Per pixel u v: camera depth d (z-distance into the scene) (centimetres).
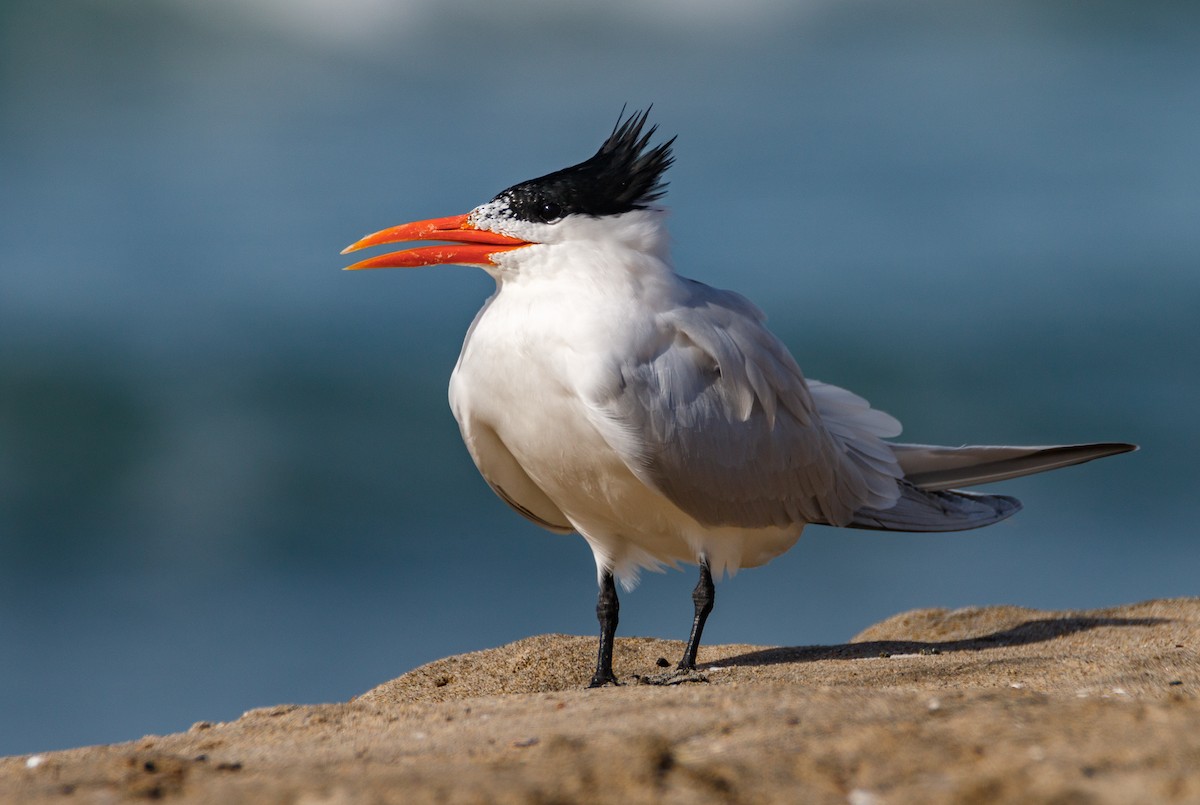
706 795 361
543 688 669
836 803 354
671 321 629
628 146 638
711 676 618
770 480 671
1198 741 379
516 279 637
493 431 672
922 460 780
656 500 652
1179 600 771
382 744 439
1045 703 439
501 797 359
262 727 496
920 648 696
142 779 401
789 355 693
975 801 347
